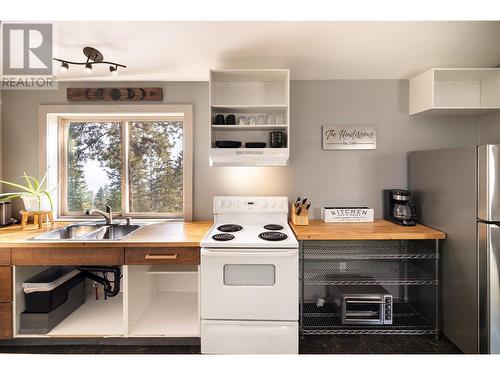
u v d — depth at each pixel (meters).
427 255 2.16
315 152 2.66
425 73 2.38
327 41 2.07
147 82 2.64
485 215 1.77
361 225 2.39
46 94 2.64
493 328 1.77
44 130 2.63
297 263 1.91
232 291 1.91
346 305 2.24
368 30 1.95
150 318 2.20
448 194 2.07
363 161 2.66
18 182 2.66
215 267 1.91
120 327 2.07
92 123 2.78
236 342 1.92
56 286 2.07
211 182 2.68
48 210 2.56
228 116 2.37
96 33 1.95
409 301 2.65
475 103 2.54
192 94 2.65
